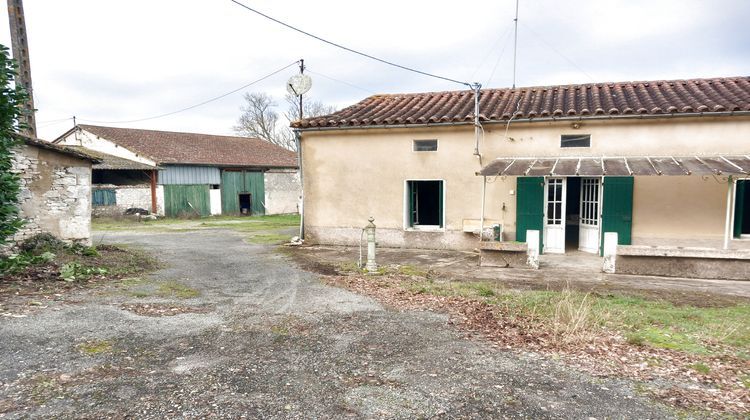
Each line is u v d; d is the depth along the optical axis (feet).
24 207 33.47
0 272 25.89
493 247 33.73
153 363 14.70
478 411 11.89
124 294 23.91
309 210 46.65
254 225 79.25
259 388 13.07
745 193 35.42
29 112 36.96
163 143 108.37
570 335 17.61
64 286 24.80
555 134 38.73
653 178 36.76
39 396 12.19
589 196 40.11
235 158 112.47
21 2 38.63
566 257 38.11
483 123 40.16
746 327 18.74
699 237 35.83
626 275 30.68
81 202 37.19
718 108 33.91
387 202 44.01
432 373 14.32
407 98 52.16
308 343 16.89
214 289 26.17
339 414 11.66
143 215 90.63
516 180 40.16
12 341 15.97
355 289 26.09
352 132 44.50
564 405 12.23
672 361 15.29
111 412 11.49
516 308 21.62
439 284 27.40
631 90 42.60
